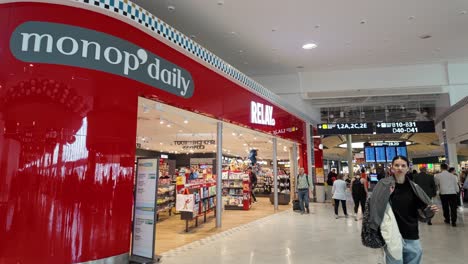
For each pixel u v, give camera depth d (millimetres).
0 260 3248
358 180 8789
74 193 3561
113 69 4043
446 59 9750
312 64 10008
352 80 10719
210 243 5359
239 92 7574
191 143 15203
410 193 2482
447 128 11352
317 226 7023
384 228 2406
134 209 4617
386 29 7445
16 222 3305
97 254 3668
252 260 4301
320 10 6500
